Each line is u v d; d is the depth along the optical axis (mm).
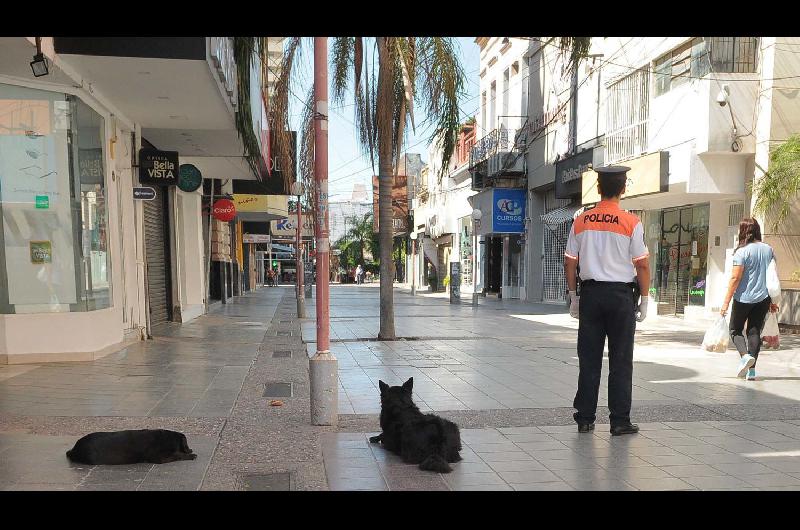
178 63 7270
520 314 17266
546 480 3875
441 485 3787
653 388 6699
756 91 11773
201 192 16781
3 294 7691
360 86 10344
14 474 3863
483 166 25938
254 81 11266
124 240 9953
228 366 7879
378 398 6223
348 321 14742
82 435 4703
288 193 16734
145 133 11219
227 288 23484
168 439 4152
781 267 11625
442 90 10117
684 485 3799
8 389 6309
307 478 3900
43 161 7840
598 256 4871
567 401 6117
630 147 14562
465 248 32969
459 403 6016
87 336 8102
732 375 7473
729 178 12273
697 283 14688
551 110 21234
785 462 4230
